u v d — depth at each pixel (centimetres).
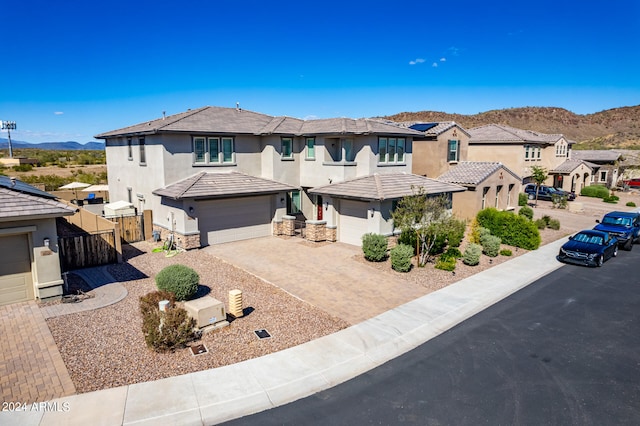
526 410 835
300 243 2269
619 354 1076
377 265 1844
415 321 1256
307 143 2581
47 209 1288
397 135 2498
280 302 1384
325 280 1631
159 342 1011
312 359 1016
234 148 2427
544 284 1647
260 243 2262
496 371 984
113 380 902
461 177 2898
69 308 1292
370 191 2095
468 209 2811
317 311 1313
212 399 848
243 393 872
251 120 2664
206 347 1055
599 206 4034
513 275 1744
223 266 1806
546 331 1209
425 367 997
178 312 1073
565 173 4512
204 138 2308
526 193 4269
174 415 797
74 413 788
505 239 2328
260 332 1150
